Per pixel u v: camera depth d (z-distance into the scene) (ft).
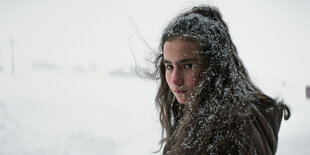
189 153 1.87
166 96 3.05
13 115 23.75
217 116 1.82
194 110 1.95
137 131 20.92
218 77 1.94
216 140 1.78
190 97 2.00
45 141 18.56
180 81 1.96
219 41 2.04
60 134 20.02
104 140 18.57
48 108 29.09
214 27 2.07
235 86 1.94
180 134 2.00
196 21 2.04
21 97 34.19
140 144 17.30
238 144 1.73
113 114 28.27
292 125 17.33
